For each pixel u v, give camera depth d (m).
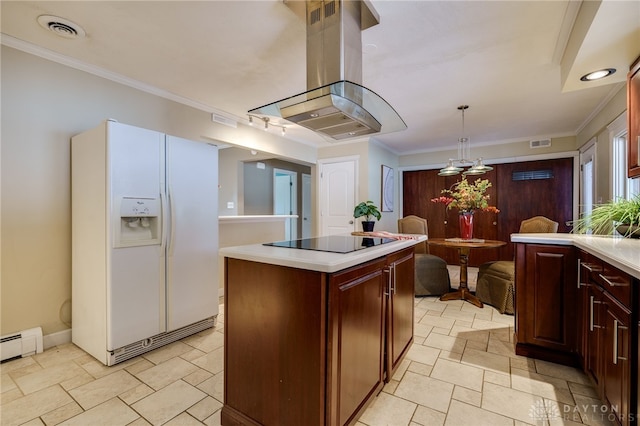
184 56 2.48
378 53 2.43
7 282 2.20
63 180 2.44
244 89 3.13
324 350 1.27
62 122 2.45
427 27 2.09
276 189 7.80
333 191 5.53
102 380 1.94
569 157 4.89
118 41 2.26
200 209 2.68
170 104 3.23
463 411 1.64
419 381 1.93
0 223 2.17
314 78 1.94
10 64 2.20
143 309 2.28
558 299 2.13
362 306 1.52
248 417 1.49
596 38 1.77
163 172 2.40
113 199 2.10
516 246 2.29
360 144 5.26
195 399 1.75
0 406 1.68
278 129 4.53
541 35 2.17
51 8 1.89
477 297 3.68
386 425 1.54
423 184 6.21
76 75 2.53
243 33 2.17
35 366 2.10
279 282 1.39
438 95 3.31
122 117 2.83
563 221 4.94
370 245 1.84
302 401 1.33
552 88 3.12
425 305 3.51
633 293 1.23
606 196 3.49
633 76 2.07
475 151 5.65
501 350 2.36
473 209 3.80
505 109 3.75
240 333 1.52
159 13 1.95
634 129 2.05
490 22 2.03
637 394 1.19
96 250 2.19
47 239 2.37
